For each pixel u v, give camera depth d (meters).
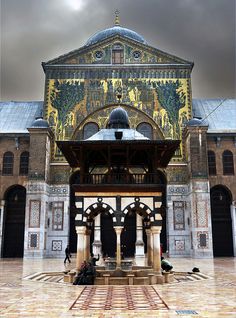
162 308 11.48
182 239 37.53
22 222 39.44
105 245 38.38
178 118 40.44
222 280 18.95
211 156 39.69
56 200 38.50
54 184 38.81
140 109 40.56
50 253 37.28
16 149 39.97
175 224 37.88
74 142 19.20
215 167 39.44
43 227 36.44
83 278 17.55
